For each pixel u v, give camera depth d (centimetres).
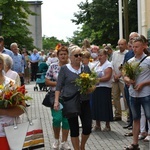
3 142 703
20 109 709
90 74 822
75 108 802
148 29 1938
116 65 1259
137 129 907
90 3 4050
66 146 935
